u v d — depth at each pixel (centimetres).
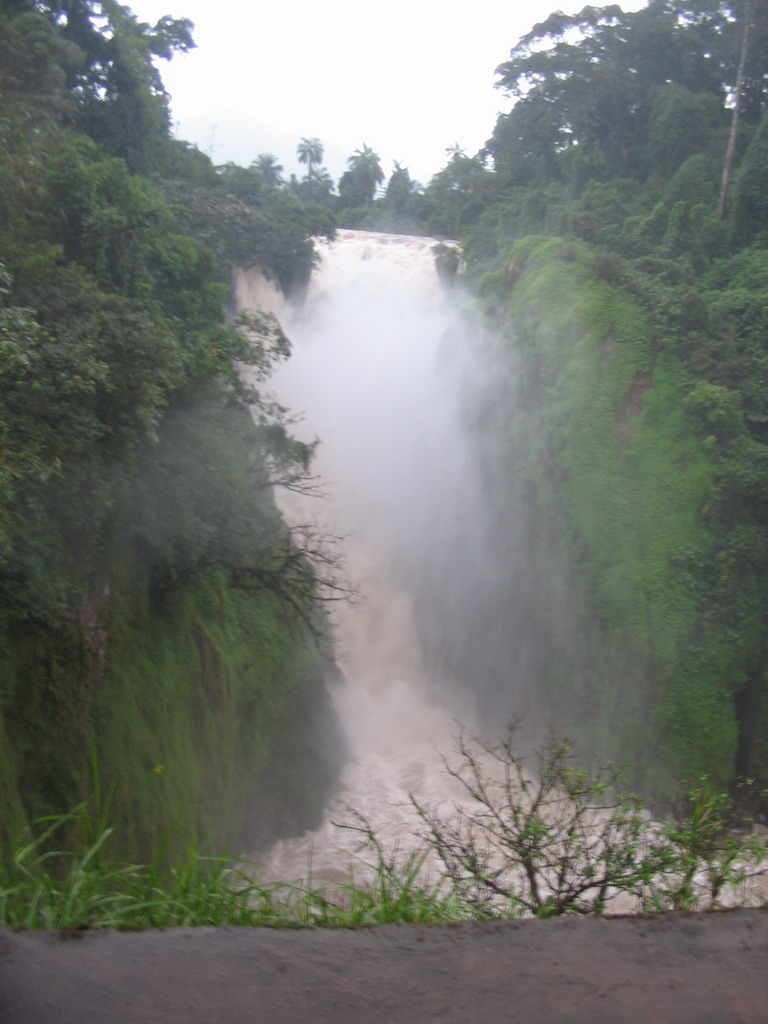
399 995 373
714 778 3033
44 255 2066
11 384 1555
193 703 2142
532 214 5597
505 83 6406
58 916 510
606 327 3706
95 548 1811
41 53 3228
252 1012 361
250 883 605
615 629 3244
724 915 432
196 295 2914
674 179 5325
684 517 3338
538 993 376
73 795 1603
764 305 3941
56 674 1652
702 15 6216
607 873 793
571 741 3241
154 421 1797
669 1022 358
